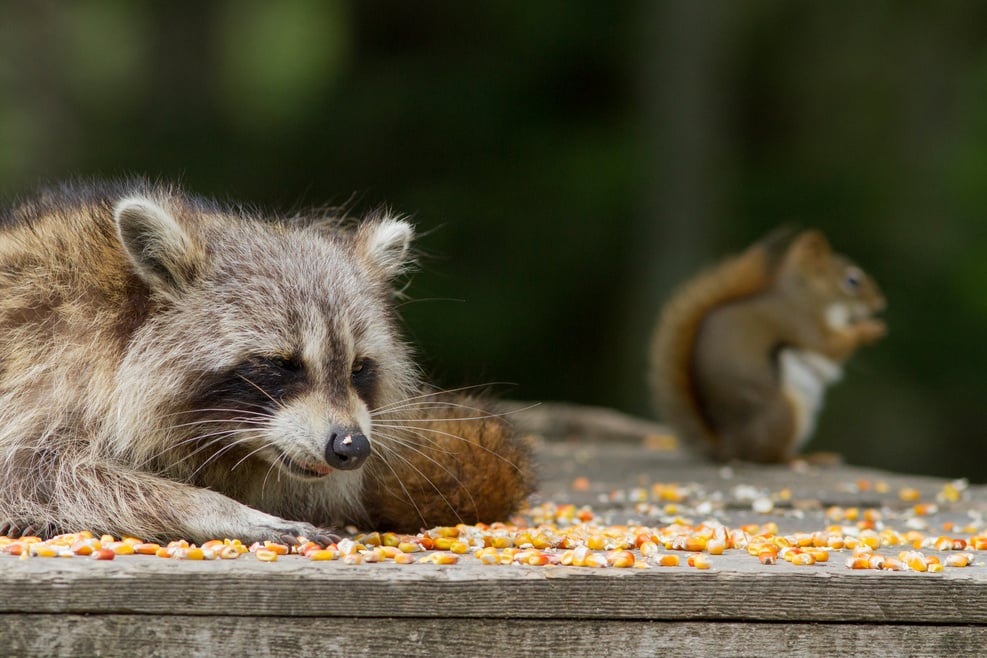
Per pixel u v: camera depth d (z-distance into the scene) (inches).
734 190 1075.9
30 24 1277.1
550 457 551.8
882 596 239.0
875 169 1109.1
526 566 241.0
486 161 1133.1
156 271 292.4
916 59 1141.7
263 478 306.3
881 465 1009.5
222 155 1181.1
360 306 306.5
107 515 273.6
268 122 1222.9
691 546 273.3
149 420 286.5
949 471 1020.5
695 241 1042.1
